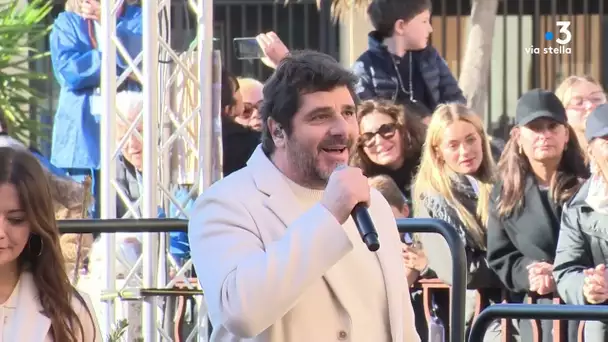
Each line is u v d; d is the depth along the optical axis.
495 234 22.22
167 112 22.02
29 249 10.62
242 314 9.30
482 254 22.31
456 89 24.62
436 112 22.72
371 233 9.36
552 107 22.34
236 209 10.01
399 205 22.53
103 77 20.83
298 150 9.92
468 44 27.80
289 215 9.99
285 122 9.96
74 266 21.48
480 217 22.39
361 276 10.14
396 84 24.16
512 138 22.47
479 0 27.64
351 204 9.41
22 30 24.70
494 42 28.00
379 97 24.08
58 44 25.44
